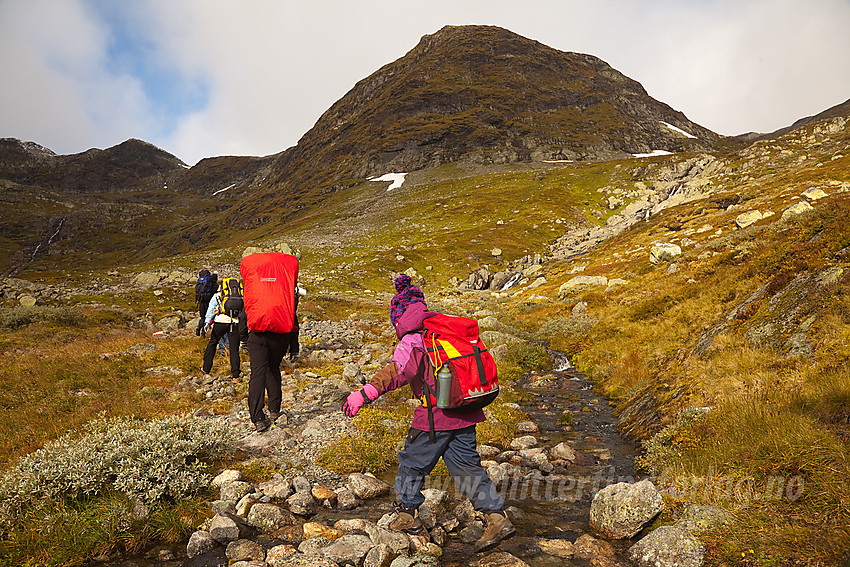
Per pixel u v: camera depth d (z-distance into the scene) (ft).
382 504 16.48
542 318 80.94
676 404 23.88
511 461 20.98
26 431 21.06
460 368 12.51
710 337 30.32
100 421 20.62
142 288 126.82
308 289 188.75
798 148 444.55
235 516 14.79
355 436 22.91
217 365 38.24
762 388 20.08
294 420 25.73
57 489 14.66
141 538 13.48
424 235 341.41
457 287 245.24
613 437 25.25
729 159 462.60
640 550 12.41
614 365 41.45
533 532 14.21
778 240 49.03
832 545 10.33
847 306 21.72
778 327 25.02
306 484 17.22
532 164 636.07
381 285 225.15
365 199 548.31
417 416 13.19
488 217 380.37
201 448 18.65
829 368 18.62
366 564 12.17
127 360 37.88
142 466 16.10
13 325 55.67
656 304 55.57
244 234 612.29
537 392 37.68
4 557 12.05
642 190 428.15
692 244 128.77
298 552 12.74
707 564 11.55
